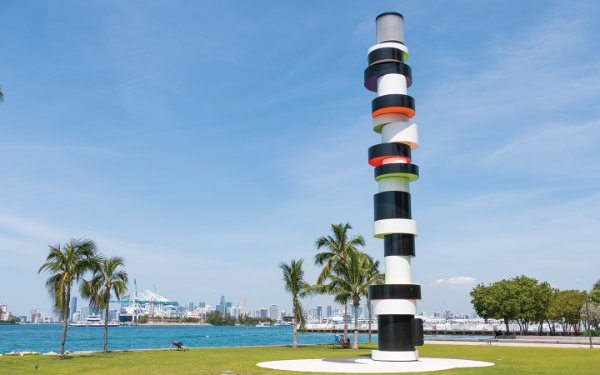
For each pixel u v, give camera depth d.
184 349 57.62
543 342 69.44
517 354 47.50
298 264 63.22
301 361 40.44
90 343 113.50
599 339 76.62
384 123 42.78
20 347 95.12
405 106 41.84
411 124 41.91
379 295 40.00
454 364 36.56
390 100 41.88
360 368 34.03
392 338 39.16
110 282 54.56
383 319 39.78
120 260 55.44
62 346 45.81
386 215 40.97
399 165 40.75
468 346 63.66
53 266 45.75
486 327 148.50
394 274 40.28
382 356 39.16
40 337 155.38
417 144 42.16
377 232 41.28
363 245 62.50
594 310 91.69
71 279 46.50
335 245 61.47
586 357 43.12
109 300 54.88
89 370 34.69
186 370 34.06
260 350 57.28
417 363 37.50
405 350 39.00
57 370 34.75
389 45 43.12
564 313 98.38
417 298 39.72
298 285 62.84
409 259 40.81
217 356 47.12
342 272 60.91
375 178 42.00
